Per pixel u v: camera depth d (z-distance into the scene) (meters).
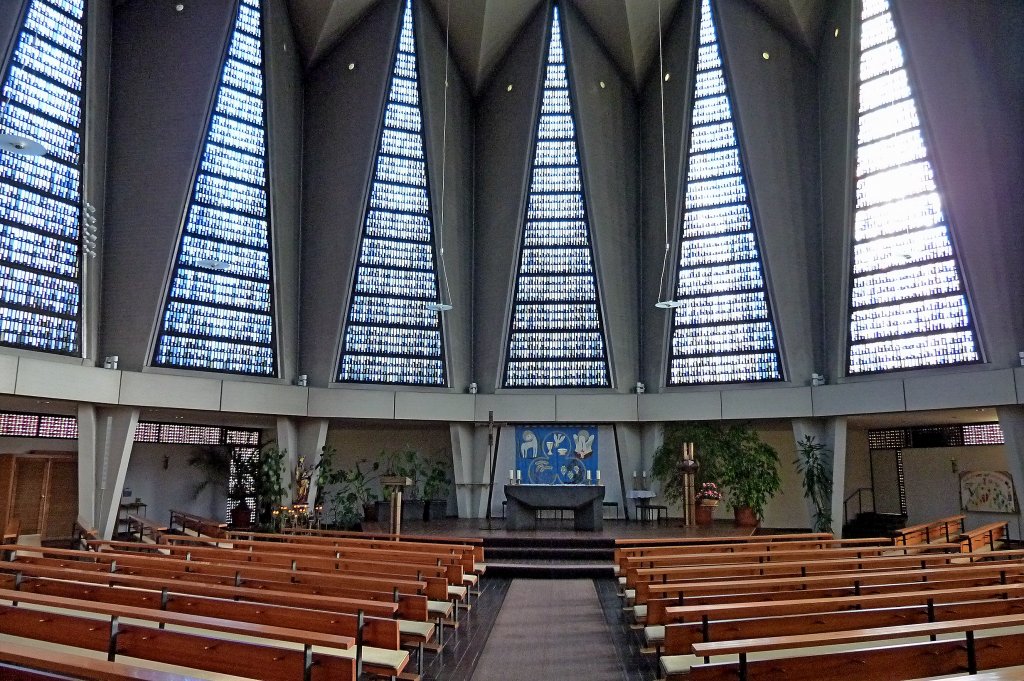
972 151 15.27
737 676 3.79
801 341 18.02
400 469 19.36
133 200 16.09
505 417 19.45
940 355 15.78
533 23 20.03
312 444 18.34
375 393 18.62
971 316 15.38
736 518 17.11
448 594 7.07
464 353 19.83
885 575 6.12
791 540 10.62
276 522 17.06
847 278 17.28
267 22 17.69
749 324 18.56
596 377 19.55
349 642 3.65
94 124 15.54
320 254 18.86
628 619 7.94
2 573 6.00
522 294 19.97
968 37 15.33
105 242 15.93
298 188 19.14
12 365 13.43
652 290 19.83
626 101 20.81
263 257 17.80
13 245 13.90
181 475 19.28
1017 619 4.12
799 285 18.11
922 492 19.56
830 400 17.25
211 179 16.88
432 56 19.58
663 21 19.83
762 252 18.39
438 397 19.16
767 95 18.66
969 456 18.53
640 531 14.95
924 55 15.79
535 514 15.73
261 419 18.64
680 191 19.36
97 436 15.45
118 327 15.78
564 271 19.84
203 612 4.89
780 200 18.33
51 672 3.29
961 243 15.37
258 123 17.70
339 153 19.03
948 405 15.44
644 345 19.89
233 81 17.19
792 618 4.81
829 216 17.92
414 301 19.28
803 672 3.79
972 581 6.34
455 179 20.11
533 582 10.83
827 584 5.94
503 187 20.20
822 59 18.53
